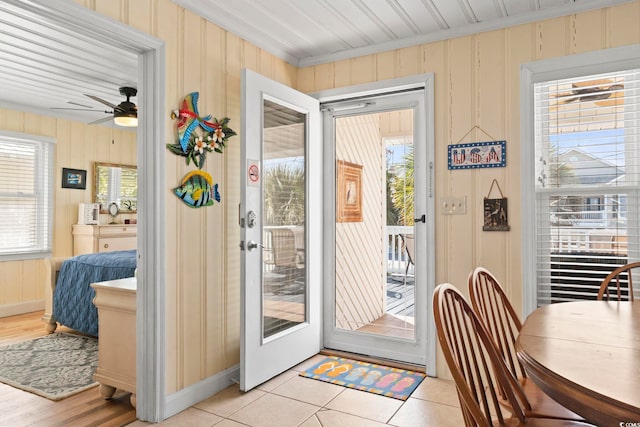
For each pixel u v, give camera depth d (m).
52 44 3.25
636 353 1.16
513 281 2.76
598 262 2.57
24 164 5.31
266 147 2.98
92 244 5.57
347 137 3.58
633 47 2.45
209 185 2.73
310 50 3.37
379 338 3.40
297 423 2.36
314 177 3.45
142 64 2.42
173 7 2.51
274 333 3.05
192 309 2.62
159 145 2.40
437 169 3.01
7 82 4.21
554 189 2.68
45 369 3.29
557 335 1.34
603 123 2.56
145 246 2.41
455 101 2.96
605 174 2.55
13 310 5.14
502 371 1.33
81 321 4.09
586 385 0.95
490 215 2.83
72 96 4.75
